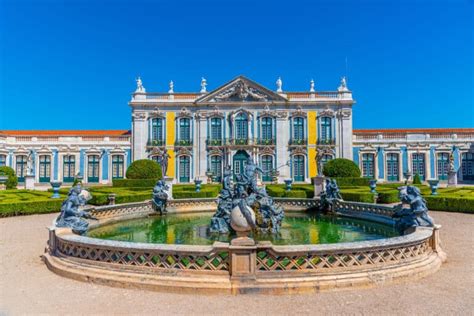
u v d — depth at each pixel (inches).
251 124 1578.5
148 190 1035.3
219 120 1590.8
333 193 657.6
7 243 421.1
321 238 429.7
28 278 281.4
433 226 323.3
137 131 1578.5
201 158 1573.6
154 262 263.6
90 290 251.4
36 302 230.5
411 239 282.8
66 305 224.8
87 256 285.0
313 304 223.3
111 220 578.9
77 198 362.6
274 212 475.5
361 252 261.0
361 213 587.2
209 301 228.1
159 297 236.1
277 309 215.8
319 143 1566.2
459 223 555.8
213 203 748.0
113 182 1278.3
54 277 283.7
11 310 217.6
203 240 427.2
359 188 1043.9
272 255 251.4
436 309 215.5
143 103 1576.0
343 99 1566.2
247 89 1584.6
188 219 617.9
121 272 263.1
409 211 351.3
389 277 260.2
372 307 218.7
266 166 1572.3
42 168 1598.2
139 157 1571.1
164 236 455.5
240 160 1577.3
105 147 1612.9
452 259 333.1
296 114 1576.0
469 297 235.0
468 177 1572.3
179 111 1587.1
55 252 324.5
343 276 251.4
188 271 253.3
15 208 660.7
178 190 1058.7
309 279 246.1
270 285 240.8
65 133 1668.3
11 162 1583.4
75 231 349.7
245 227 253.4
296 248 252.4
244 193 469.4
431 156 1583.4
